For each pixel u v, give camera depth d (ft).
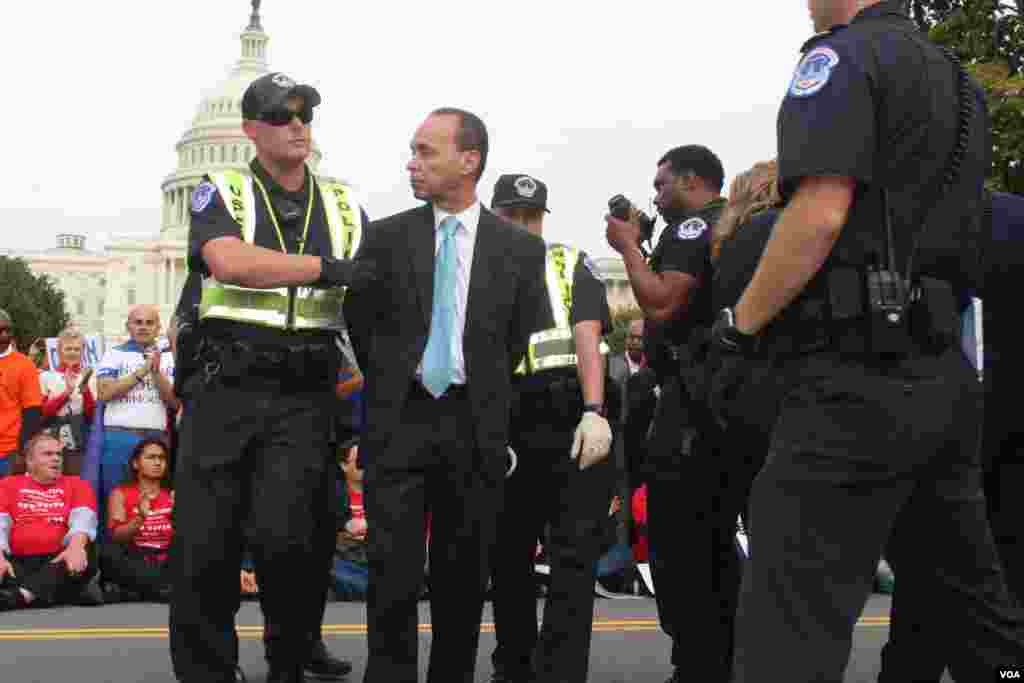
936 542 9.22
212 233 14.55
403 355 14.05
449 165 14.35
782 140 8.60
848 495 8.42
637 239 16.12
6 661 19.99
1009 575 12.45
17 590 28.45
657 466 15.88
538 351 16.63
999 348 12.57
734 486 15.47
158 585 29.96
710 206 16.39
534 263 14.76
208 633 14.61
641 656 21.21
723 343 8.91
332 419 15.06
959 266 8.96
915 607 9.94
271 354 14.49
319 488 14.78
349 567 30.40
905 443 8.41
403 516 13.88
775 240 8.49
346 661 18.66
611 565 32.14
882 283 8.47
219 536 14.48
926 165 8.74
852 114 8.42
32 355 39.86
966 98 9.09
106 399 31.19
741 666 8.56
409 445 13.92
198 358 14.79
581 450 15.72
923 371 8.57
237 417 14.46
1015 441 12.61
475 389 14.05
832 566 8.41
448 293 14.24
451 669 14.47
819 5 9.40
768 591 8.50
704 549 15.92
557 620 16.19
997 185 36.52
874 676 18.81
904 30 9.02
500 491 14.32
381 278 14.34
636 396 22.04
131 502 30.45
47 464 29.66
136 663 19.85
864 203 8.62
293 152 15.23
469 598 14.33
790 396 8.68
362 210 16.21
